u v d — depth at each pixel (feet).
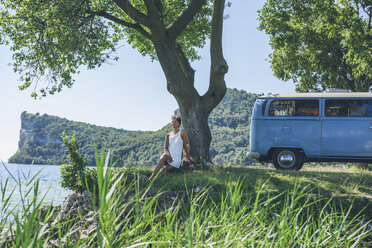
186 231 9.70
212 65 42.22
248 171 33.91
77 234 18.25
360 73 61.16
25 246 6.72
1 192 7.44
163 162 30.37
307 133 36.24
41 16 43.34
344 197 23.27
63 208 27.76
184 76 42.14
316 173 32.37
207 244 9.29
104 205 7.06
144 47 58.80
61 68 47.80
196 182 27.32
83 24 40.91
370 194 24.95
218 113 479.00
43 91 47.29
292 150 36.86
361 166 57.52
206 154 41.52
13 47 48.70
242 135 380.37
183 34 57.26
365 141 34.96
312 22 67.41
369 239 19.44
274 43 69.82
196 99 42.32
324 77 77.25
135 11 39.17
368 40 60.03
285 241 10.46
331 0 61.21
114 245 7.59
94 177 28.45
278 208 21.66
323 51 71.92
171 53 41.60
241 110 481.46
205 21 56.54
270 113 37.37
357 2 64.23
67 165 28.58
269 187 25.89
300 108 36.70
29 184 7.48
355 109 35.53
